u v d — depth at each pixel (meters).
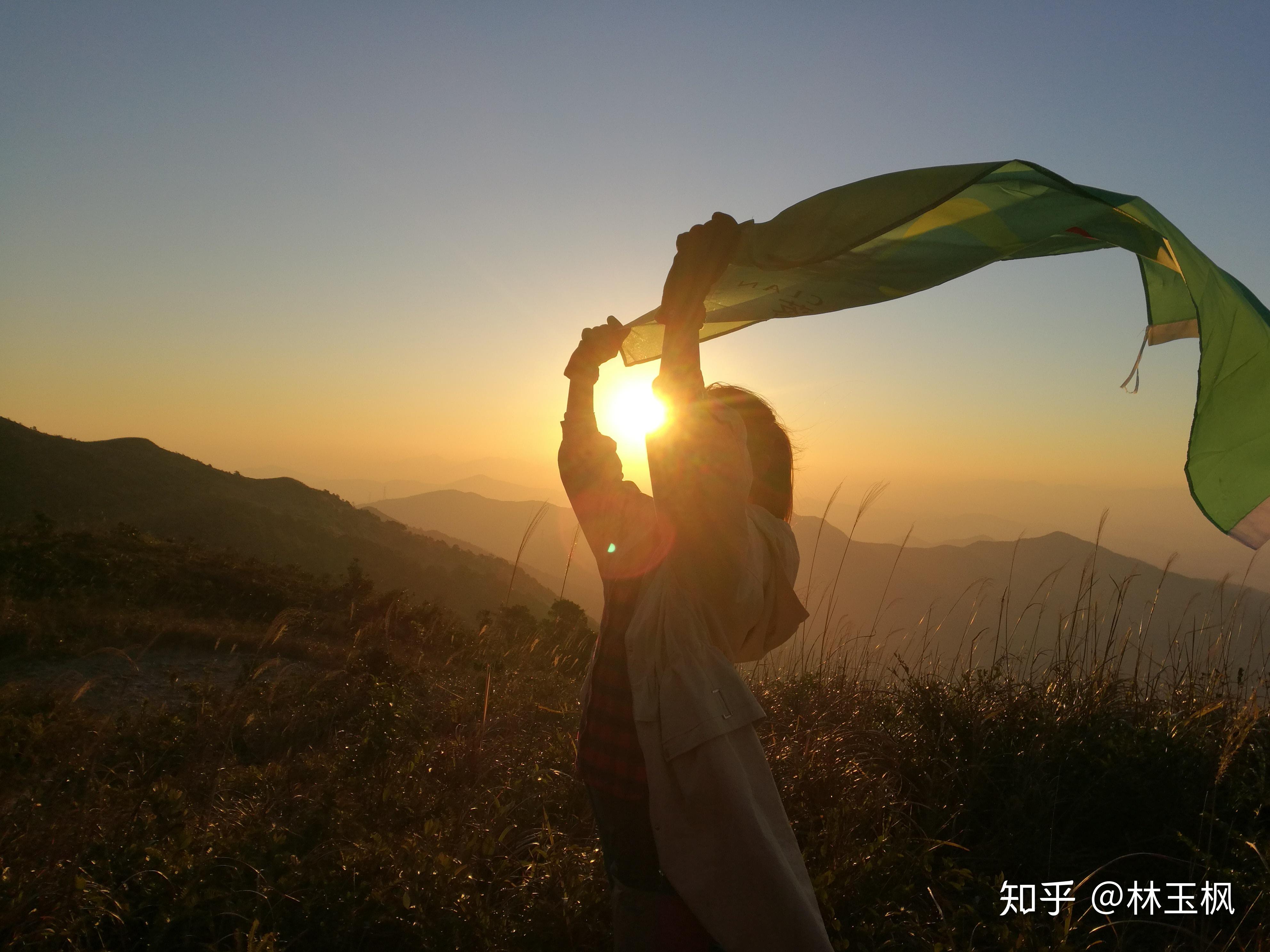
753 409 1.89
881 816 3.07
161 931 2.13
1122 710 3.93
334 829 2.88
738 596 1.53
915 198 1.40
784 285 1.84
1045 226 1.66
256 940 2.10
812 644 5.02
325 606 12.55
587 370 1.80
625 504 1.73
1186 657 4.24
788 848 1.51
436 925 2.24
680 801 1.49
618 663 1.69
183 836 2.66
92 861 2.52
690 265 1.59
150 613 10.48
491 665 7.44
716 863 1.44
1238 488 1.43
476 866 2.66
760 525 1.71
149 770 3.55
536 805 3.29
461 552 66.94
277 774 3.81
